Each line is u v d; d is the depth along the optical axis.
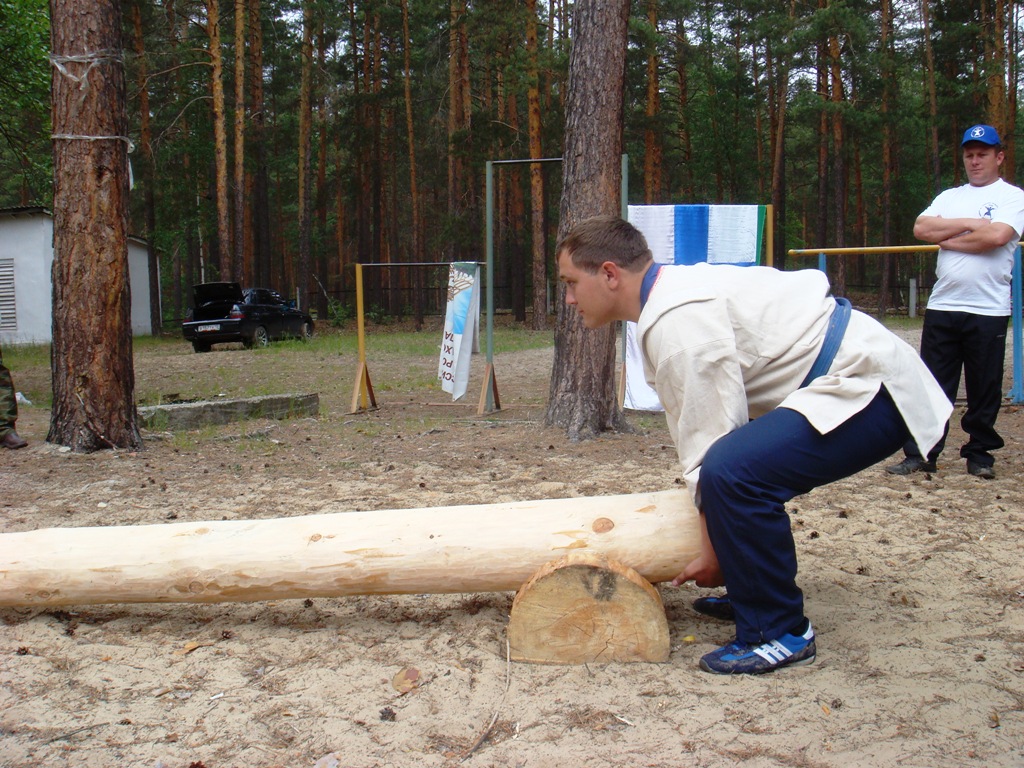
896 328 20.17
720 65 39.22
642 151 34.56
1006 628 3.08
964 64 31.45
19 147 18.56
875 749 2.31
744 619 2.75
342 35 34.12
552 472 5.76
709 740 2.37
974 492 4.97
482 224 34.75
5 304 23.00
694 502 2.69
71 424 6.63
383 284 41.16
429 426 8.07
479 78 31.62
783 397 2.63
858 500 4.84
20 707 2.64
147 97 27.83
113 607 3.44
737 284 2.61
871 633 3.05
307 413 9.35
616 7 6.70
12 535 3.29
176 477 5.77
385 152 36.69
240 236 25.80
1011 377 10.54
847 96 29.67
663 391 2.63
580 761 2.29
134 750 2.40
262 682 2.79
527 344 19.81
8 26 14.88
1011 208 4.89
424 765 2.30
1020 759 2.25
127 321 6.73
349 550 3.05
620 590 2.81
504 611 3.32
